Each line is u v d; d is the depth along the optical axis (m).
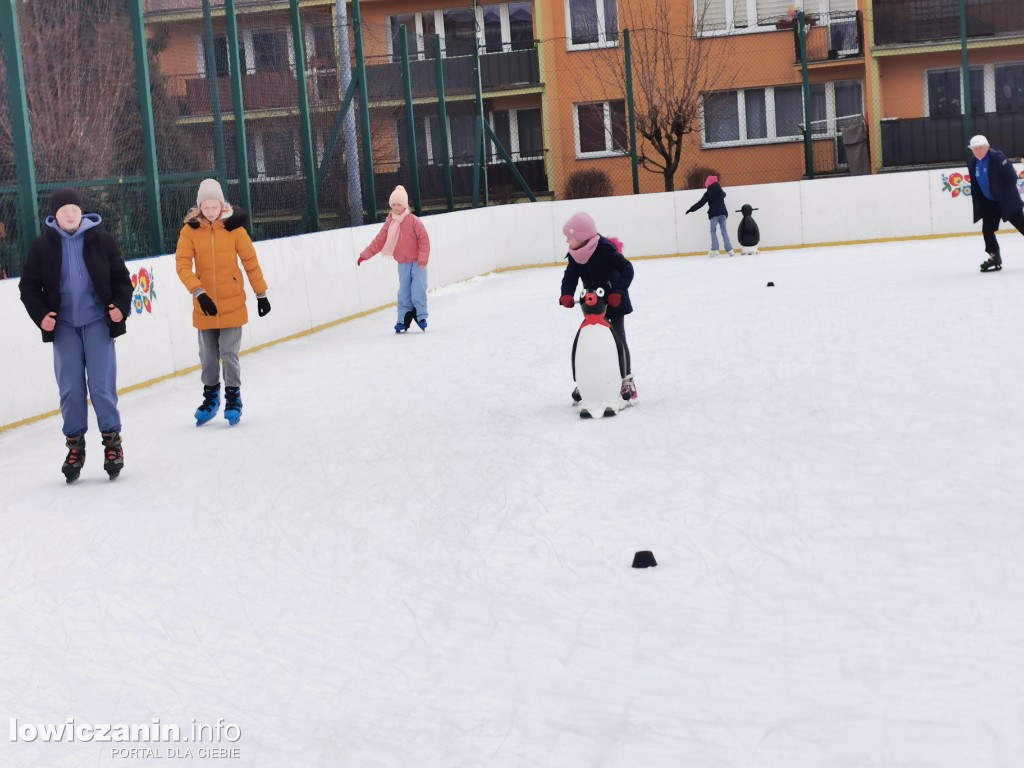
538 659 4.32
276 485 7.48
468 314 17.34
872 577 4.84
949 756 3.29
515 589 5.14
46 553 6.31
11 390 10.85
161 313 13.34
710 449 7.39
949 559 4.97
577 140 35.00
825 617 4.45
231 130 16.39
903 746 3.37
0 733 4.03
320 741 3.79
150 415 10.80
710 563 5.23
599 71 34.53
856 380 9.20
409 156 23.22
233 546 6.18
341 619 4.95
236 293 9.83
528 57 34.78
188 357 13.83
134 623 5.10
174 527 6.65
